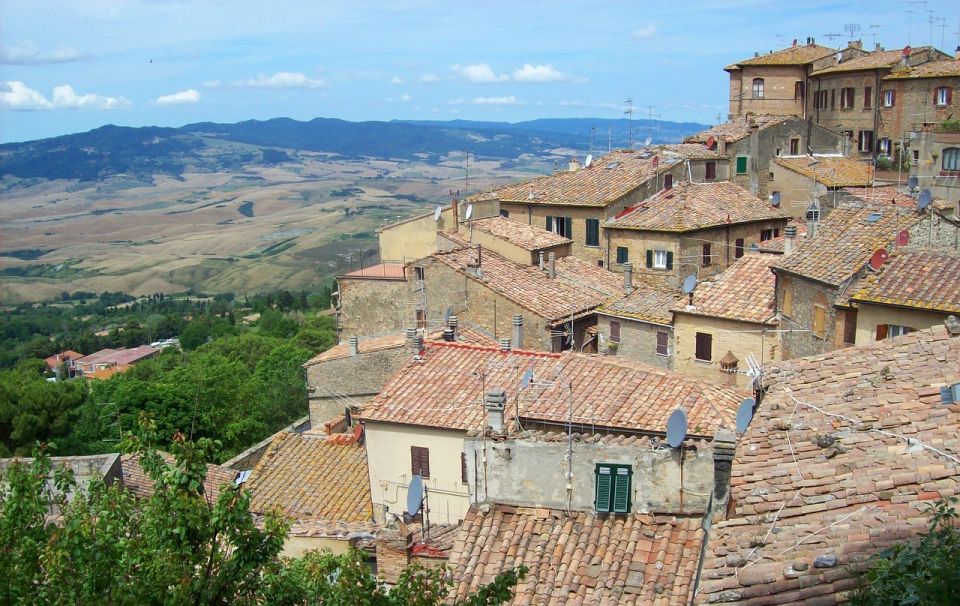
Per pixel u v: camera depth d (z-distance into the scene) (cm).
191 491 1470
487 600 1559
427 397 3462
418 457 3375
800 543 1360
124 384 7000
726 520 1530
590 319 4925
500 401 2261
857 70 7488
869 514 1393
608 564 1950
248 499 1461
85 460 3497
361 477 3666
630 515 2055
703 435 2672
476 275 4991
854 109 7600
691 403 2895
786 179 6900
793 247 4472
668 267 5691
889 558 1191
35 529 1486
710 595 1290
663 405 2914
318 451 3859
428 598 1491
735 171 6988
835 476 1541
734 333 4112
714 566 1375
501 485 2147
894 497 1429
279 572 1492
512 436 2162
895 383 1870
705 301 4297
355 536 2675
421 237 6006
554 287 5112
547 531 2067
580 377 3183
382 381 4753
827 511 1446
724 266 5847
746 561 1357
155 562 1377
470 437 2180
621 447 2052
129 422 6081
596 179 6581
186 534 1431
